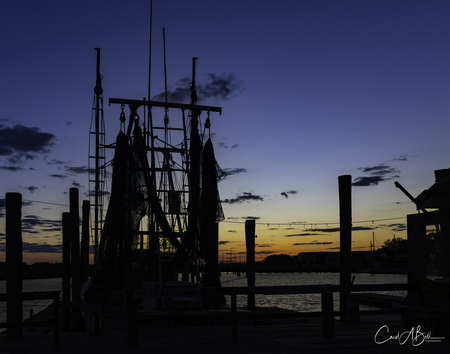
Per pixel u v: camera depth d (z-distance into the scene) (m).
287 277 153.88
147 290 7.62
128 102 15.69
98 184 20.91
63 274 18.14
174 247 14.62
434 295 7.55
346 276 12.87
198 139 15.98
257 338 8.25
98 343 8.12
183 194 16.22
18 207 10.62
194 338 8.43
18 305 9.80
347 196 13.26
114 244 14.83
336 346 7.22
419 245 8.10
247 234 19.28
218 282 15.29
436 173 8.16
